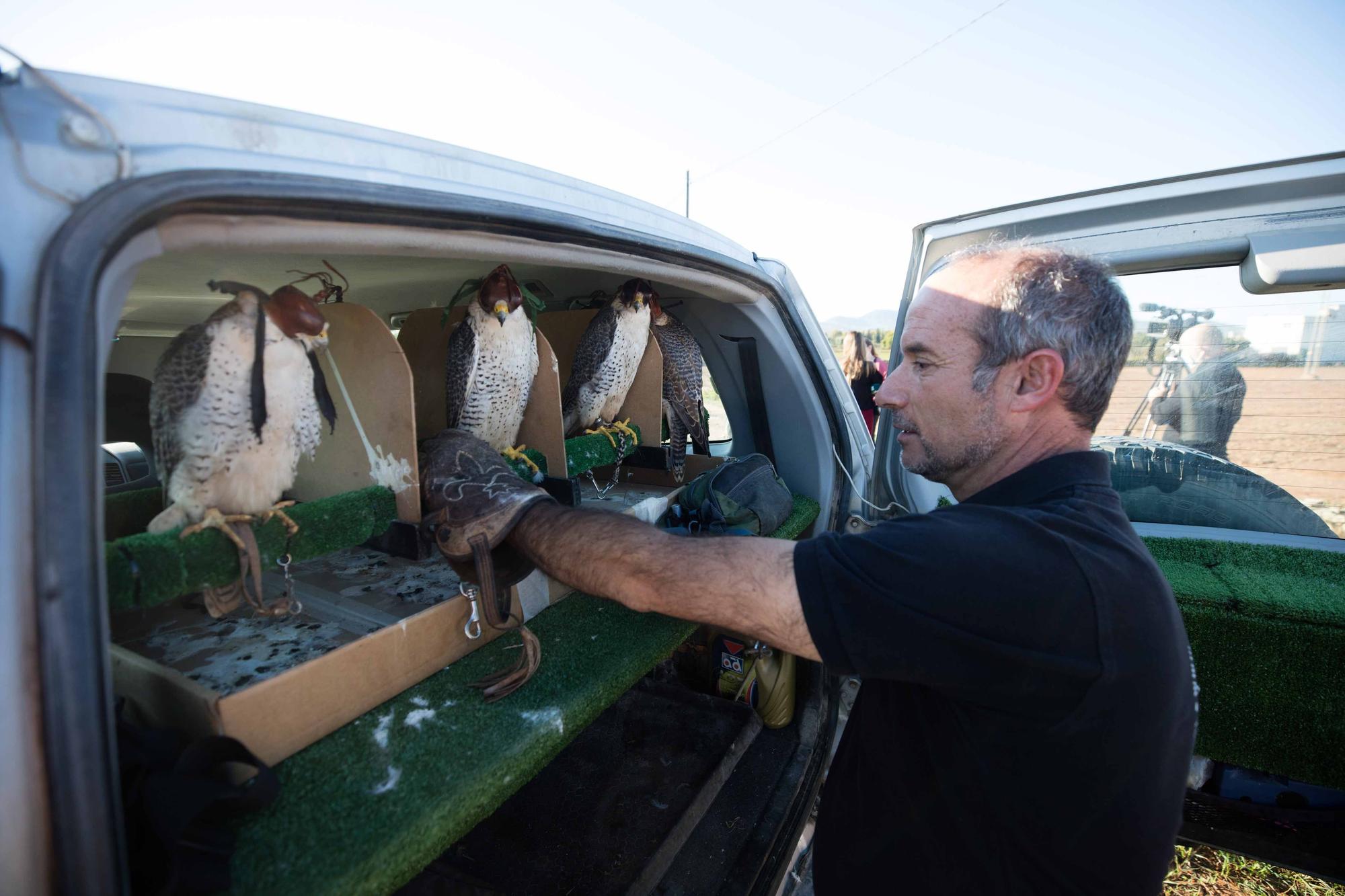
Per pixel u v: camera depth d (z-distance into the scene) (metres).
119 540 0.73
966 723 0.83
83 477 0.47
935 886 0.90
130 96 0.57
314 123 0.71
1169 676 0.77
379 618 1.01
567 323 2.04
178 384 0.80
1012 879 0.84
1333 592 1.48
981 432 0.97
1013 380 0.93
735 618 0.80
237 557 0.84
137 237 0.54
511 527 0.91
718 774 1.64
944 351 0.96
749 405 2.01
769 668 1.86
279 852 0.64
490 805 0.75
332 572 1.20
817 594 0.78
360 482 1.11
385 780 0.75
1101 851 0.80
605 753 1.72
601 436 1.62
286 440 0.89
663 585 0.83
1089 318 0.87
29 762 0.46
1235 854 1.63
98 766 0.49
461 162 0.87
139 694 0.81
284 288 0.87
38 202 0.48
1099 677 0.73
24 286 0.46
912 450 1.08
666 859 1.41
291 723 0.77
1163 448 1.81
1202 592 1.52
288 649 0.91
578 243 1.02
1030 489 0.90
